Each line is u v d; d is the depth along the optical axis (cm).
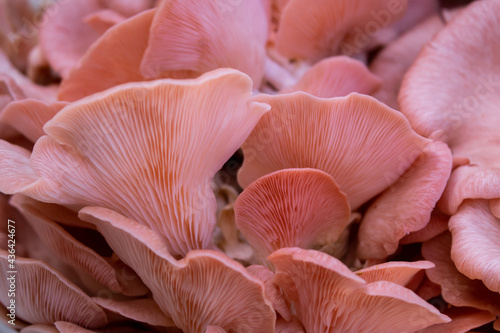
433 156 35
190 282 33
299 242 35
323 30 38
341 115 33
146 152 32
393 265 33
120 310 34
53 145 32
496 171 34
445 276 35
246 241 36
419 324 33
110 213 32
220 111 32
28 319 36
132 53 35
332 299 33
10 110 35
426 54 37
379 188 36
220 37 35
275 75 39
